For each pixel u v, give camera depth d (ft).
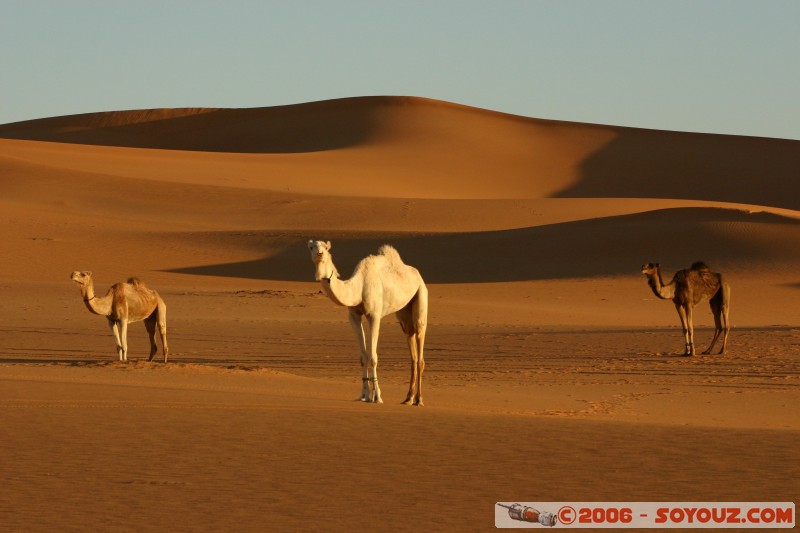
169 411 74.79
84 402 78.54
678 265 329.52
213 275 348.59
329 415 75.15
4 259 344.28
